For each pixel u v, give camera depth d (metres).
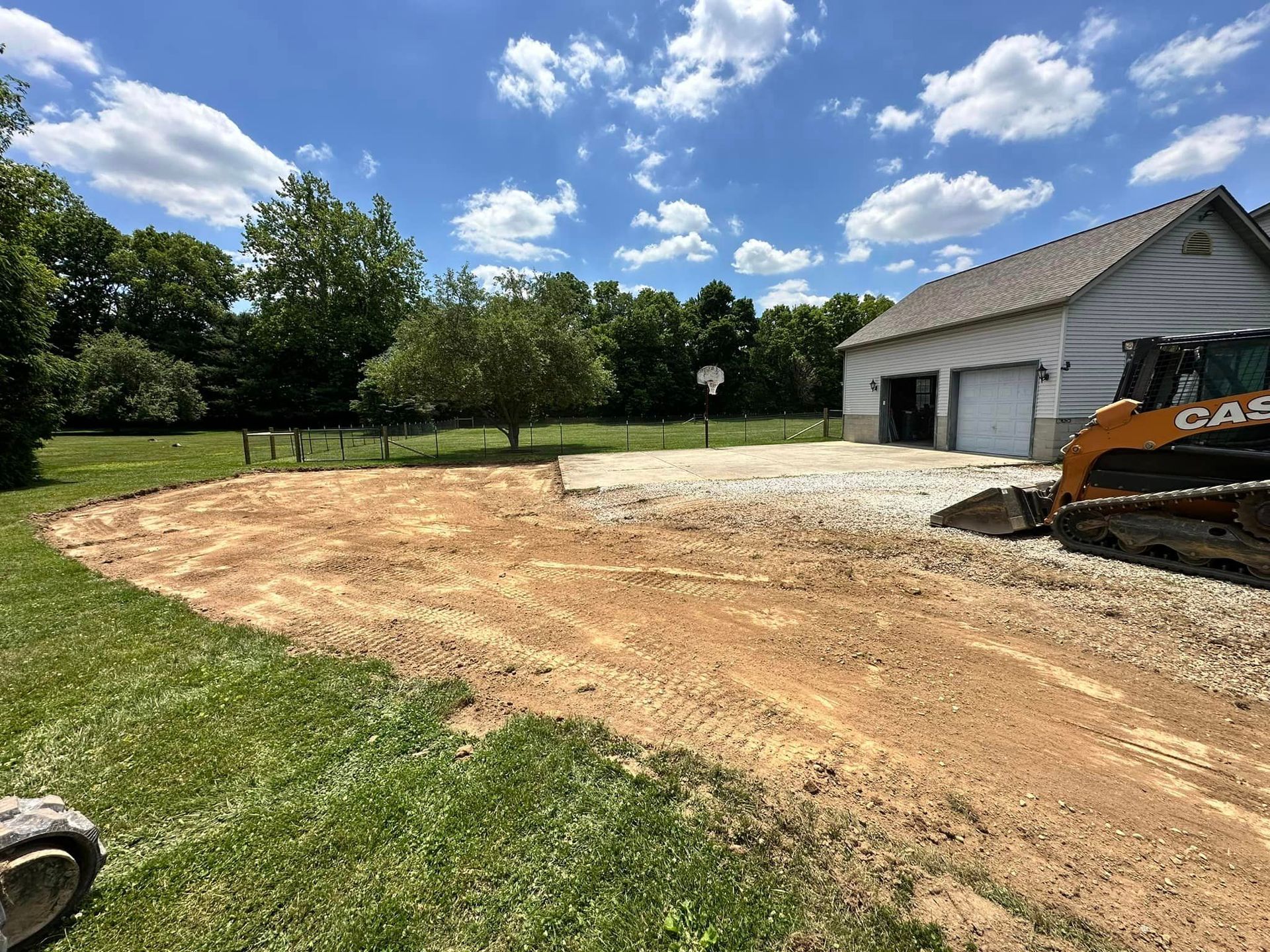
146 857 2.02
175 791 2.38
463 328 17.61
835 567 5.28
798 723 2.87
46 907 1.69
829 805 2.27
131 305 41.53
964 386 15.12
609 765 2.53
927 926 1.73
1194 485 4.84
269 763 2.57
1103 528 5.24
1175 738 2.67
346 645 3.94
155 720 2.95
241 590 5.24
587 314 51.06
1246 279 12.87
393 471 14.55
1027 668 3.35
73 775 2.49
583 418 43.59
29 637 4.07
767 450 16.84
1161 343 5.04
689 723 2.88
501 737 2.76
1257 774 2.42
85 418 35.78
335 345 38.78
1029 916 1.77
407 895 1.85
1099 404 12.51
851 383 20.17
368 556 6.43
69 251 39.75
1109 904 1.81
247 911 1.80
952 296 17.08
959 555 5.43
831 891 1.86
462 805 2.27
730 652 3.71
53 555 6.54
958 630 3.89
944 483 9.45
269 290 38.19
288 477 13.54
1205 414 4.72
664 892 1.86
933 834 2.12
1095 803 2.27
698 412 46.44
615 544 6.60
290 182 37.03
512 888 1.88
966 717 2.89
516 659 3.68
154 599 4.93
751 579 5.12
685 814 2.22
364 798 2.32
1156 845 2.06
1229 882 1.89
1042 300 12.39
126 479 12.91
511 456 17.78
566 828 2.14
